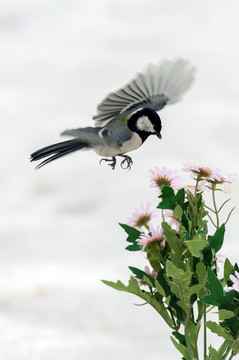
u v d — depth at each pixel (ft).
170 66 15.74
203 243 14.79
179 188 16.29
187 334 15.61
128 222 16.40
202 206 15.90
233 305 14.84
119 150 17.02
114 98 16.12
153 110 16.16
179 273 14.90
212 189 15.88
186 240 15.19
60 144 16.88
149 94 15.98
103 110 16.38
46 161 16.76
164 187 15.83
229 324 15.08
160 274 15.94
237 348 15.20
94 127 16.96
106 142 16.87
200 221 15.98
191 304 15.53
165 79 15.83
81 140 16.90
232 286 14.87
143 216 16.31
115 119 16.83
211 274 14.79
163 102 16.05
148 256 16.12
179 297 15.31
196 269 15.30
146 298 15.94
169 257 16.05
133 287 15.92
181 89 15.90
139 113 17.07
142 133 17.07
